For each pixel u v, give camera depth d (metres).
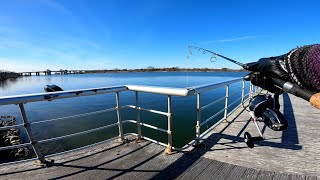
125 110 16.11
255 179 2.35
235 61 1.51
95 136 9.88
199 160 2.84
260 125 4.38
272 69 0.92
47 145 9.39
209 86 3.22
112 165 2.76
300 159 2.81
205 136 3.75
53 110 19.72
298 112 5.55
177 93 2.63
